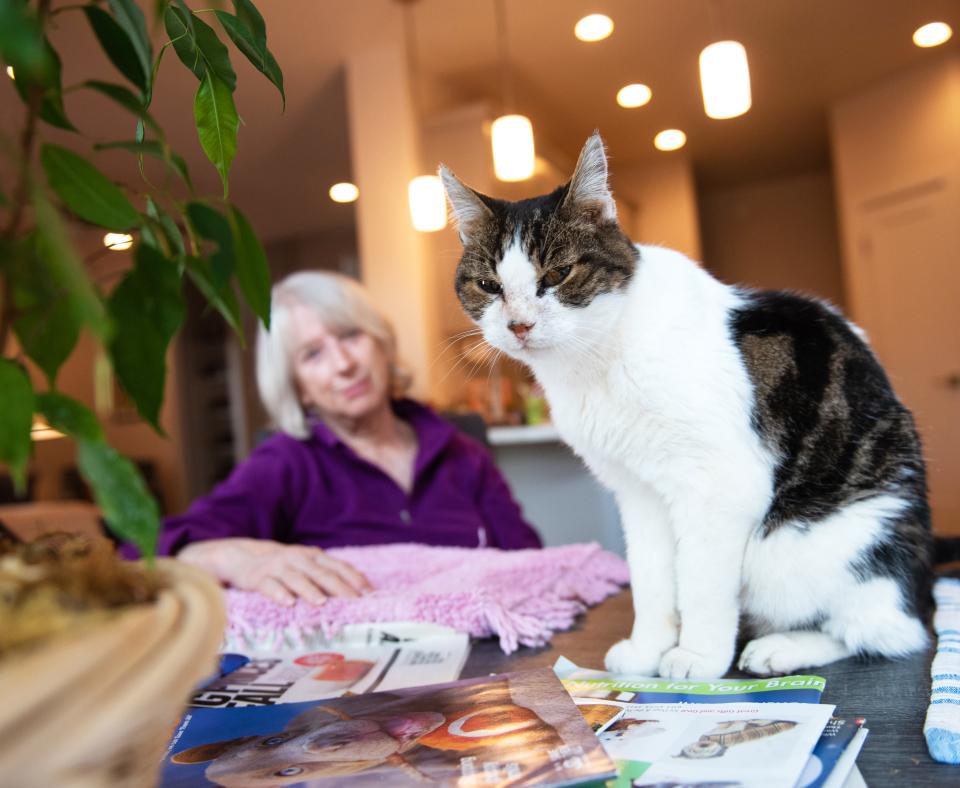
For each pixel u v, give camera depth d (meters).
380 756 0.52
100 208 0.35
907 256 4.53
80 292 0.28
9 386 0.32
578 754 0.49
